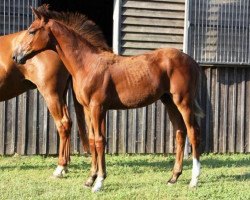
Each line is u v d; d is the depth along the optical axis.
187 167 8.54
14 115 9.31
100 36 6.90
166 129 9.95
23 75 7.70
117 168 8.29
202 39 9.80
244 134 10.32
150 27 9.68
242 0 9.91
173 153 9.99
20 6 9.09
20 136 9.35
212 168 8.45
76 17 6.93
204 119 10.09
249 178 7.54
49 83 7.47
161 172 8.02
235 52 9.94
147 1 9.63
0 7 8.98
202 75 10.03
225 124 10.20
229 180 7.36
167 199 6.20
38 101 9.41
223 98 10.17
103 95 6.50
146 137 9.88
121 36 9.58
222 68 10.15
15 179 7.27
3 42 7.70
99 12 13.62
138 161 9.13
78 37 6.66
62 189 6.65
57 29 6.62
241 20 9.93
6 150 9.30
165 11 9.71
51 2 13.52
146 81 6.66
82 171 7.98
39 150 9.45
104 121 6.58
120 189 6.66
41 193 6.43
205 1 9.77
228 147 10.24
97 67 6.52
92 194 6.35
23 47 6.64
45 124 9.45
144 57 6.79
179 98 6.72
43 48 6.67
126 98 6.63
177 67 6.74
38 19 6.69
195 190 6.62
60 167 7.49
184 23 9.77
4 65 7.61
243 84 10.27
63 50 6.64
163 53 6.81
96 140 6.51
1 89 7.75
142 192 6.47
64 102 7.63
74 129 9.59
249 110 10.31
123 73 6.61
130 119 9.80
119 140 9.77
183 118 6.81
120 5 9.52
